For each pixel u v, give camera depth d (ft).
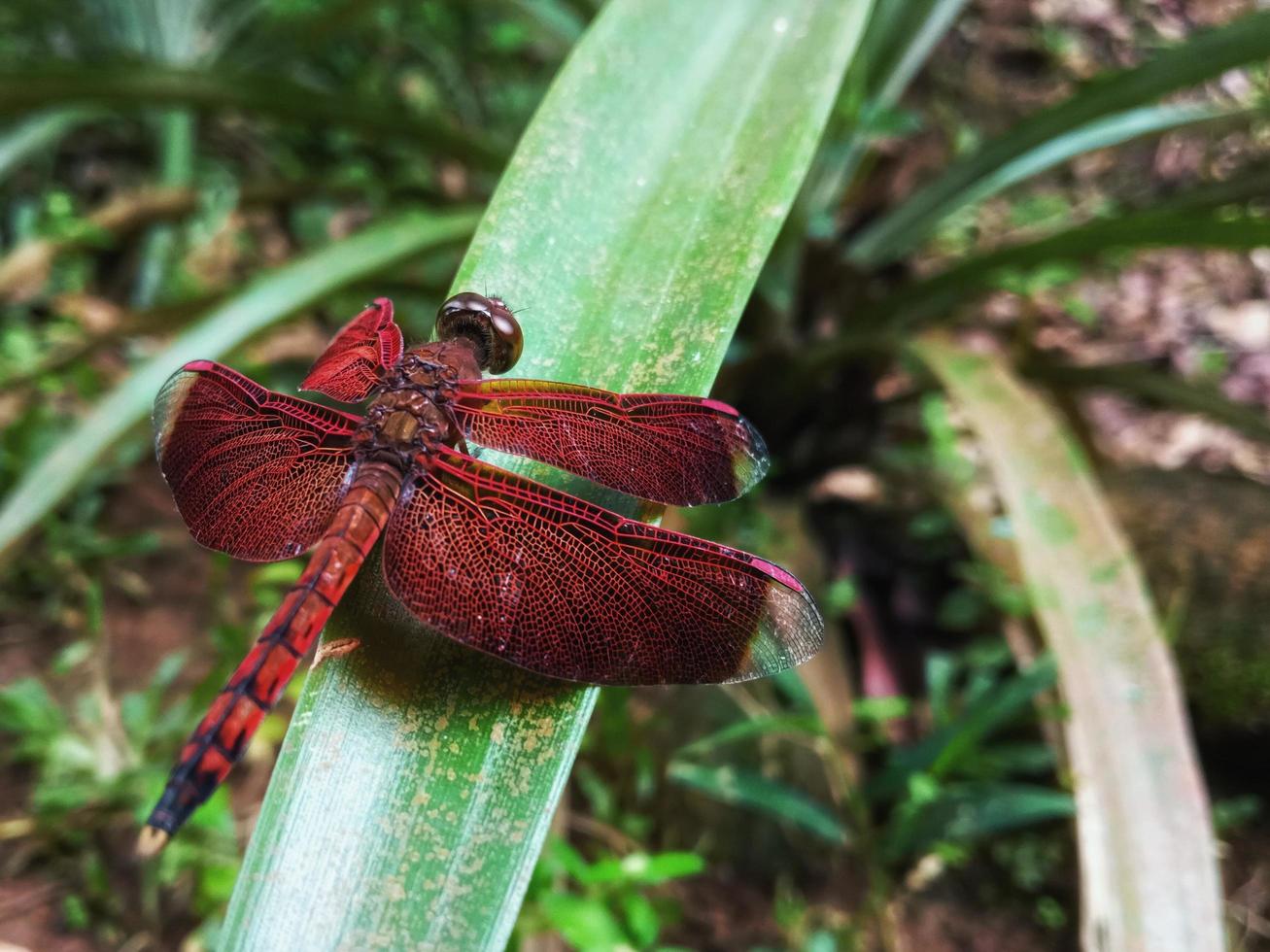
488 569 0.20
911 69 0.52
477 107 0.86
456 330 0.23
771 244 0.24
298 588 0.19
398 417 0.22
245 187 0.64
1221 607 0.46
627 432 0.22
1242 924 0.41
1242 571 0.47
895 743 0.45
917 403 0.61
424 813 0.17
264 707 0.18
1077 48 0.91
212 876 0.33
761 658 0.20
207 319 0.43
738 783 0.36
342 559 0.20
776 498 0.53
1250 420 0.52
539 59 0.89
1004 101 0.87
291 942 0.16
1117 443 0.66
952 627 0.50
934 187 0.52
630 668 0.20
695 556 0.21
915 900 0.41
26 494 0.39
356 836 0.17
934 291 0.50
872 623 0.50
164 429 0.23
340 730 0.18
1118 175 0.82
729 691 0.42
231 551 0.22
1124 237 0.44
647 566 0.21
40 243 0.56
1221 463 0.64
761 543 0.47
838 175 0.52
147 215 0.60
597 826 0.38
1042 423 0.37
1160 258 0.77
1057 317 0.72
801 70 0.26
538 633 0.19
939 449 0.50
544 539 0.21
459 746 0.18
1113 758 0.29
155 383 0.41
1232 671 0.45
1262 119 0.52
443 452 0.22
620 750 0.39
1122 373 0.54
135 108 0.51
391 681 0.19
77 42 0.72
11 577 0.47
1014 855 0.43
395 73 0.86
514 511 0.21
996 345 0.70
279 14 0.73
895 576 0.52
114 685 0.44
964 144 0.74
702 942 0.38
